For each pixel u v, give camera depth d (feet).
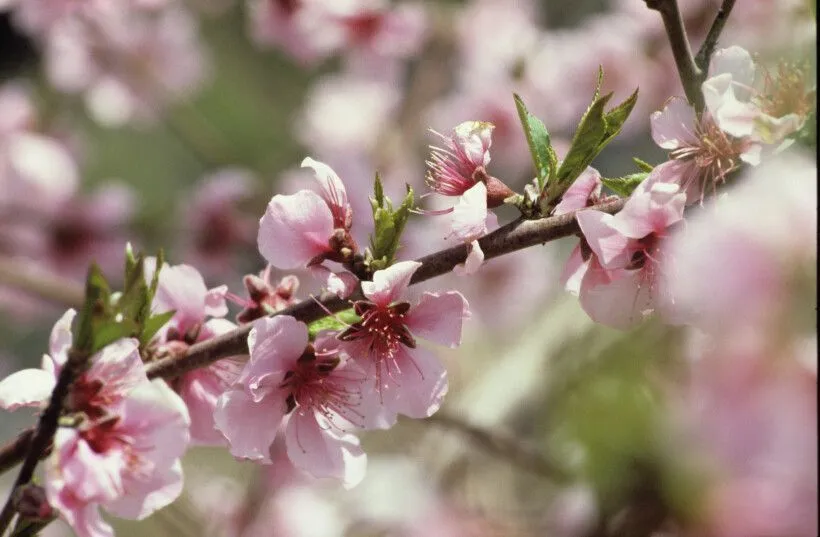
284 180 3.76
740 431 1.80
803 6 2.07
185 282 2.09
